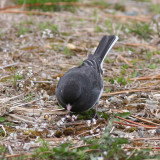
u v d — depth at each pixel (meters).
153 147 9.93
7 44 16.97
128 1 25.30
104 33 18.97
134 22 20.70
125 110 12.29
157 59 16.44
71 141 10.12
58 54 16.48
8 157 9.32
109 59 16.25
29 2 21.34
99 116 11.87
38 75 14.52
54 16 20.84
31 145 10.01
